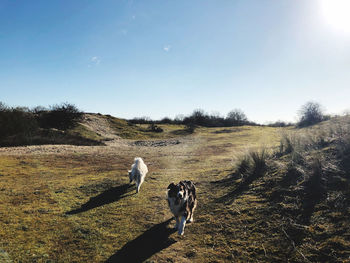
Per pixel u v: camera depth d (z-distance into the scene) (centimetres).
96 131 3906
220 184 838
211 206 663
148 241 512
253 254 445
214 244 489
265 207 589
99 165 1404
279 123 4684
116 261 445
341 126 1010
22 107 2822
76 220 616
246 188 734
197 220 595
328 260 393
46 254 462
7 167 1252
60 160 1527
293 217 524
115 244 503
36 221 604
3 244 489
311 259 404
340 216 481
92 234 544
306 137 967
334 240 428
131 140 3481
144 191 848
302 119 2844
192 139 3122
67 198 784
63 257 455
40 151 1816
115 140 3294
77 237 530
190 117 5788
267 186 700
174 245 493
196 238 516
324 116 2739
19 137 2333
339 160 689
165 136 4044
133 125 4828
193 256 454
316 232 461
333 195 551
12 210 670
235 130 4050
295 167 738
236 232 520
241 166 898
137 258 452
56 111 3597
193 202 586
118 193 836
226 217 586
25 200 757
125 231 557
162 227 571
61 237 529
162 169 1250
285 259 418
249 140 2517
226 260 436
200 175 1006
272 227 511
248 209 600
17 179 1028
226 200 683
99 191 859
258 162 859
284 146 1053
